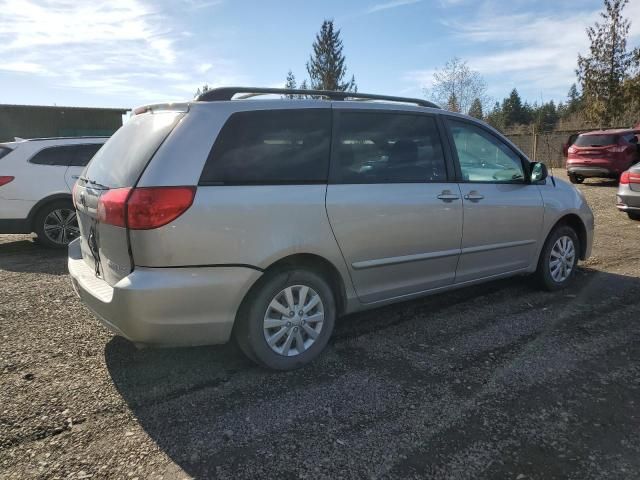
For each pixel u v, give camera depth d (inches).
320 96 145.5
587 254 213.9
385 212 143.6
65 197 289.0
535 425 108.4
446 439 103.9
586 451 99.5
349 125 142.2
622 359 139.3
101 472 94.3
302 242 128.5
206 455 99.4
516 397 119.9
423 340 153.9
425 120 160.1
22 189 279.3
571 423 108.9
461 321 169.3
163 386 126.2
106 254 124.7
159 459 98.2
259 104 129.3
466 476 92.9
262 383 127.7
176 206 112.4
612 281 213.8
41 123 1031.6
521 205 181.3
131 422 110.7
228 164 121.0
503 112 2709.2
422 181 154.9
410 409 115.3
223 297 119.3
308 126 134.8
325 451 100.6
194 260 115.2
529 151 979.9
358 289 144.2
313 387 125.6
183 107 124.8
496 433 105.7
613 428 107.0
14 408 115.6
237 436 105.6
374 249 143.3
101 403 118.1
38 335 157.8
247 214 120.3
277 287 128.4
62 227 291.7
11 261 262.7
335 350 147.2
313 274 134.4
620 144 566.6
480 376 130.5
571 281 211.5
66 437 104.9
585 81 924.0
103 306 118.4
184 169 115.3
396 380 129.0
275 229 124.4
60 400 119.3
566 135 920.3
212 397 121.0
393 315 175.0
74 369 135.1
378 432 106.7
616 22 877.8
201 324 118.6
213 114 122.6
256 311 126.1
